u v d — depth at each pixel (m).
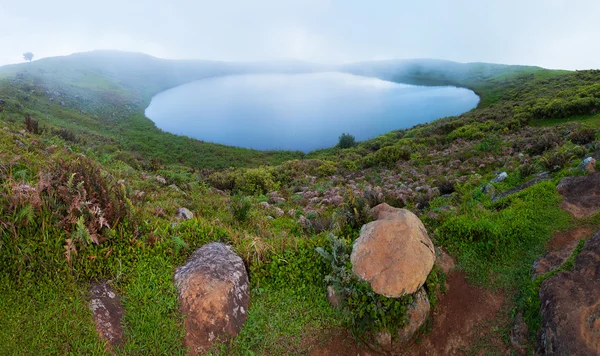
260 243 6.10
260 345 4.88
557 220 7.17
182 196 10.66
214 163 46.16
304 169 22.30
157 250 5.48
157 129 70.62
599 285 4.95
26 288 4.43
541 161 11.47
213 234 6.19
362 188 13.58
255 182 15.94
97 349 4.16
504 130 31.09
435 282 5.72
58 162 6.41
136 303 4.77
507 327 5.34
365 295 5.04
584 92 36.22
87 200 5.57
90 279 4.84
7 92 55.12
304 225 8.62
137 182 10.66
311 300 5.51
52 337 4.14
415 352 5.11
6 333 4.02
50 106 58.16
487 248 6.58
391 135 49.06
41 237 4.92
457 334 5.36
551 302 4.94
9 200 5.14
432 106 106.06
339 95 148.88
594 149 10.95
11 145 8.71
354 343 5.09
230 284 5.09
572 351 4.34
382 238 5.36
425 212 9.09
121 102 90.88
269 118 112.81
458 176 15.32
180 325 4.67
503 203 8.38
